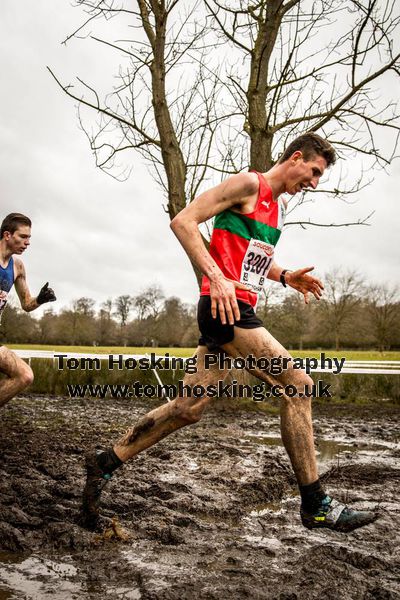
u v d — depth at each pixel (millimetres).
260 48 9867
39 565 2959
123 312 69750
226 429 8453
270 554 3188
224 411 10789
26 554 3119
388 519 3943
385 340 51188
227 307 3088
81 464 5164
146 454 5992
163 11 9758
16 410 10031
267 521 3906
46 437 6676
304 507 3281
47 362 13953
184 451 6270
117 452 3434
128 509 3914
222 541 3414
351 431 8570
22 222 5184
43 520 3590
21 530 3441
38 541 3283
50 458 5402
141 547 3246
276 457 6051
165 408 3457
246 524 3811
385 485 4980
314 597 2584
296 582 2777
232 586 2695
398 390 12781
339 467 5621
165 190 11320
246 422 9383
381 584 2770
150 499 4129
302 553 3232
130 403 12180
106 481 3451
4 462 5180
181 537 3367
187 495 4293
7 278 5234
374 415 10727
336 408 11773
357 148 9844
